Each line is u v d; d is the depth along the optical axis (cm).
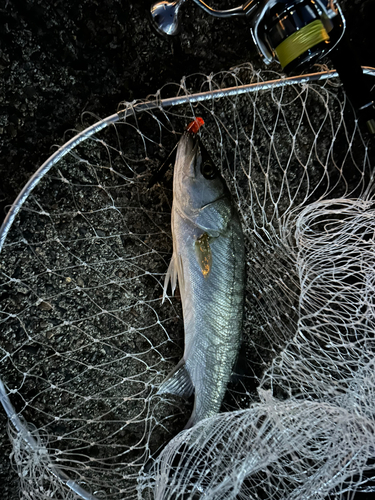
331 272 52
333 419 42
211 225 49
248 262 54
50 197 51
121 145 51
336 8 37
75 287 52
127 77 51
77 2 49
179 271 49
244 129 54
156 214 53
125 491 51
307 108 54
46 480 51
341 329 55
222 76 52
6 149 49
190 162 47
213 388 50
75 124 50
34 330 51
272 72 53
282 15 36
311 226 56
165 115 51
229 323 50
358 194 56
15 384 51
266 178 53
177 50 51
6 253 50
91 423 53
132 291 53
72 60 50
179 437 46
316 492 42
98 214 52
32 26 48
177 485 45
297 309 55
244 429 45
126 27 50
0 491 51
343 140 56
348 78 38
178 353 55
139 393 54
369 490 52
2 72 48
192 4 50
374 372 46
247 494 50
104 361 53
